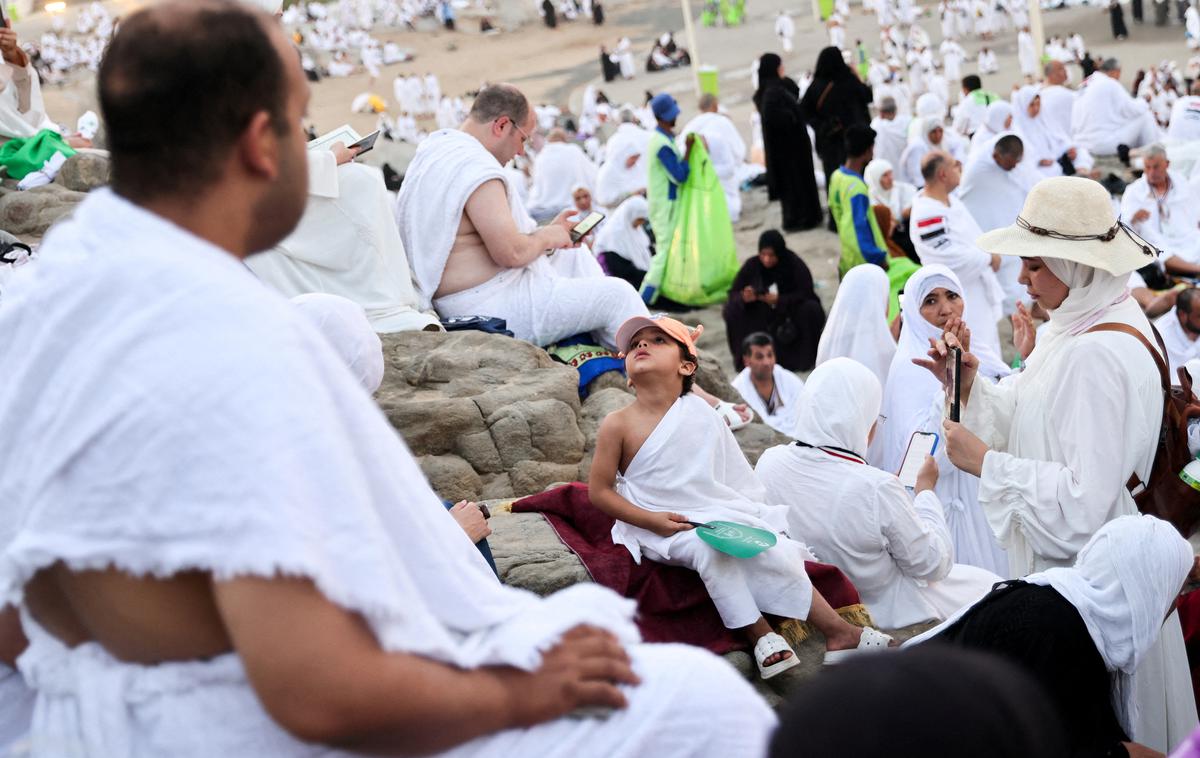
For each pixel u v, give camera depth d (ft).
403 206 18.35
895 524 11.98
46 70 122.72
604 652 4.37
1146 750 9.33
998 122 45.24
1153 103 67.46
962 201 35.27
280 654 3.58
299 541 3.55
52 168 24.22
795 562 10.73
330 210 16.93
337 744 3.78
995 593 9.57
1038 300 12.01
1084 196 11.50
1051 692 9.12
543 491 13.43
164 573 3.62
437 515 4.43
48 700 4.13
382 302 17.15
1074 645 9.16
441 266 18.06
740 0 80.07
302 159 4.17
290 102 4.09
